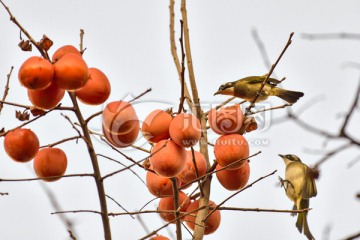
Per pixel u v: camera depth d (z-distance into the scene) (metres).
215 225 9.62
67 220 8.85
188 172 9.31
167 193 9.30
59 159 8.78
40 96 8.10
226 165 9.20
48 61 7.91
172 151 8.55
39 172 8.79
